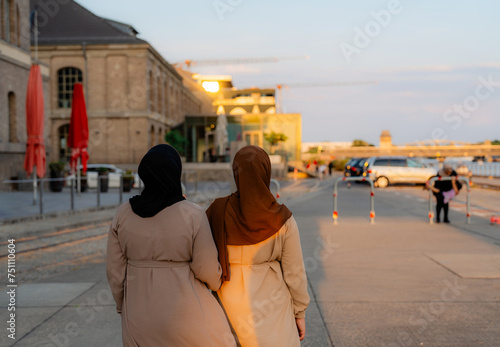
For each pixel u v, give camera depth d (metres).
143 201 2.06
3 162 19.75
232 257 2.16
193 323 1.99
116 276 2.12
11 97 21.22
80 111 17.27
